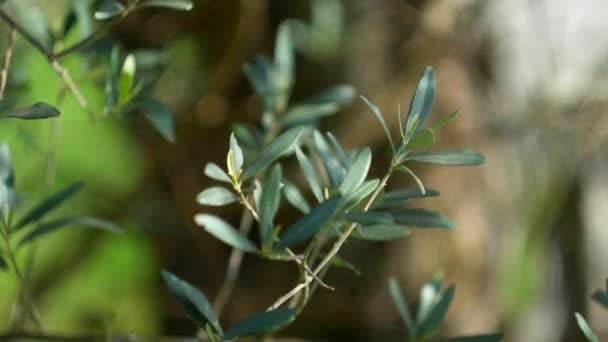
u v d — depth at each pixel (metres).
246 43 1.65
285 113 0.92
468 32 1.65
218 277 1.71
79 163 1.60
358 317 1.58
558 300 2.00
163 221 1.70
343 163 0.69
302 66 1.59
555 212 1.89
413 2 1.60
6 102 0.88
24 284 0.81
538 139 1.80
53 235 1.61
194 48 1.64
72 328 1.60
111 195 1.66
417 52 1.60
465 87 1.65
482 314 1.66
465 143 1.63
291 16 1.63
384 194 0.67
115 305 1.64
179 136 1.68
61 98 0.87
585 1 1.96
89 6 0.85
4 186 0.74
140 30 1.60
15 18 0.85
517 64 1.75
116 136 1.63
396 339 1.57
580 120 1.75
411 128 0.64
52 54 0.74
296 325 1.60
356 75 1.57
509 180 1.75
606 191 1.97
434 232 1.60
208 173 0.64
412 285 1.58
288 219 1.55
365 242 1.60
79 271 1.64
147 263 1.70
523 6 1.74
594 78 1.79
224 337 0.63
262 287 1.68
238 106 1.68
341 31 1.56
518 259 1.80
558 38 1.89
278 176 0.66
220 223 0.67
